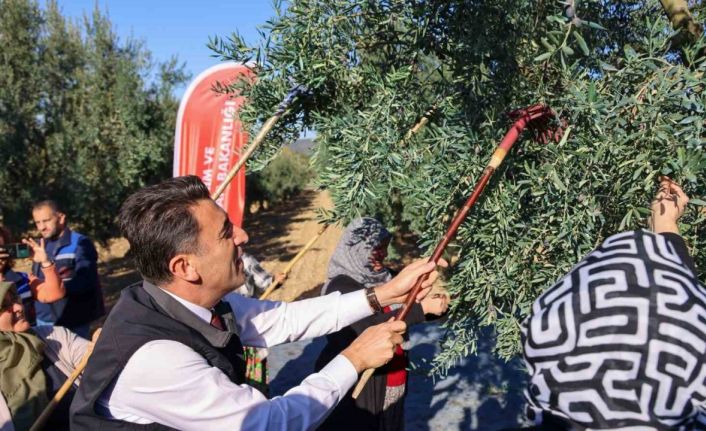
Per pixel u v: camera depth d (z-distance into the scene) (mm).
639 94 1506
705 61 1517
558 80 1818
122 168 13453
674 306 1102
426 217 1976
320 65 1908
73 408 1588
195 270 1665
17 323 2586
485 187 1856
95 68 13438
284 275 3984
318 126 2043
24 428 2410
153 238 1626
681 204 1513
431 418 4426
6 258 3707
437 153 1862
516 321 1925
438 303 2803
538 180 1669
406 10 1938
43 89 12867
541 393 1184
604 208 1681
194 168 4977
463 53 1945
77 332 4598
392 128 1940
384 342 1761
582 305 1146
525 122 1721
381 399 3066
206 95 4918
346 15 1916
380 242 3086
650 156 1487
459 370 5145
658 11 2064
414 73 2047
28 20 12539
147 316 1628
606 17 2008
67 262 4441
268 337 2152
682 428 1083
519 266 1869
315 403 1628
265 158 2262
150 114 14031
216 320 1866
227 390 1536
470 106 1944
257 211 27875
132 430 1536
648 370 1075
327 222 2051
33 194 12297
